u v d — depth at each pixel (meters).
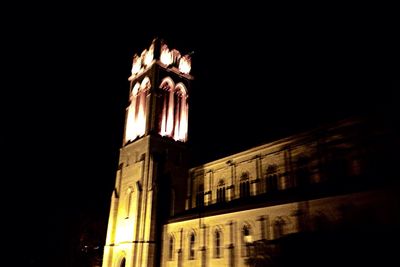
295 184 49.81
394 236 30.55
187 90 75.62
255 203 44.38
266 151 55.94
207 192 63.28
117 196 67.88
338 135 46.56
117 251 62.41
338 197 35.69
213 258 47.56
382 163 40.97
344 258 32.81
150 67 72.94
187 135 72.19
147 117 68.56
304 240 36.22
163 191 63.47
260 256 40.62
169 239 57.06
